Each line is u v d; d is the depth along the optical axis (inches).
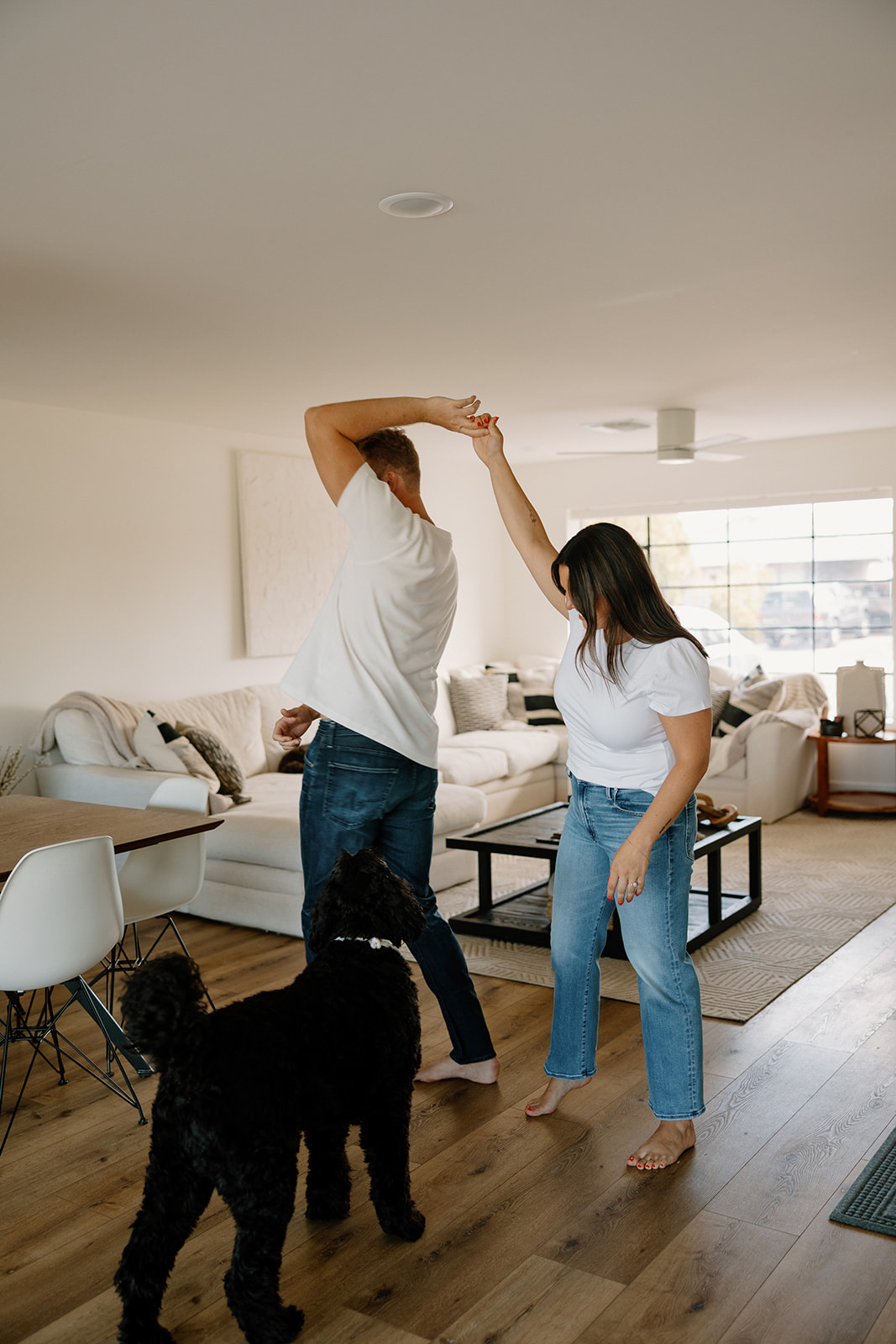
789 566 299.6
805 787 275.9
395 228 116.6
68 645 209.9
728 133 94.7
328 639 96.1
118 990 147.3
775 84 85.9
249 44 77.2
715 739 267.3
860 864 211.8
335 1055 73.7
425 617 97.3
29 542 202.8
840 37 78.6
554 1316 74.2
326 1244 83.7
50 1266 82.4
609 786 92.7
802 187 108.0
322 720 98.7
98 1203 91.7
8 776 195.9
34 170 99.3
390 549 94.0
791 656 301.0
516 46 78.6
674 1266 79.6
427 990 145.9
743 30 77.2
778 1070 115.0
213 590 239.6
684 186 106.9
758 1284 77.2
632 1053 121.0
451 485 309.3
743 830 171.2
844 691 263.3
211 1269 81.3
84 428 212.4
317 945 80.5
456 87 84.7
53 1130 106.0
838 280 140.6
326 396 205.8
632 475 306.8
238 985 146.6
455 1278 78.7
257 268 129.3
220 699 229.0
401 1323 73.8
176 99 85.7
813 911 178.1
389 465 101.3
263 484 247.9
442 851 196.9
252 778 222.8
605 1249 82.0
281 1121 68.5
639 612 87.0
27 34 75.1
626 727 89.4
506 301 146.3
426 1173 94.3
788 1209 87.2
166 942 168.9
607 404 227.0
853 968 148.8
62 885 98.9
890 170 103.7
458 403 98.7
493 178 103.7
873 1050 120.1
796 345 176.7
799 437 280.4
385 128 91.9
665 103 88.8
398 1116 80.4
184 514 232.5
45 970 99.4
